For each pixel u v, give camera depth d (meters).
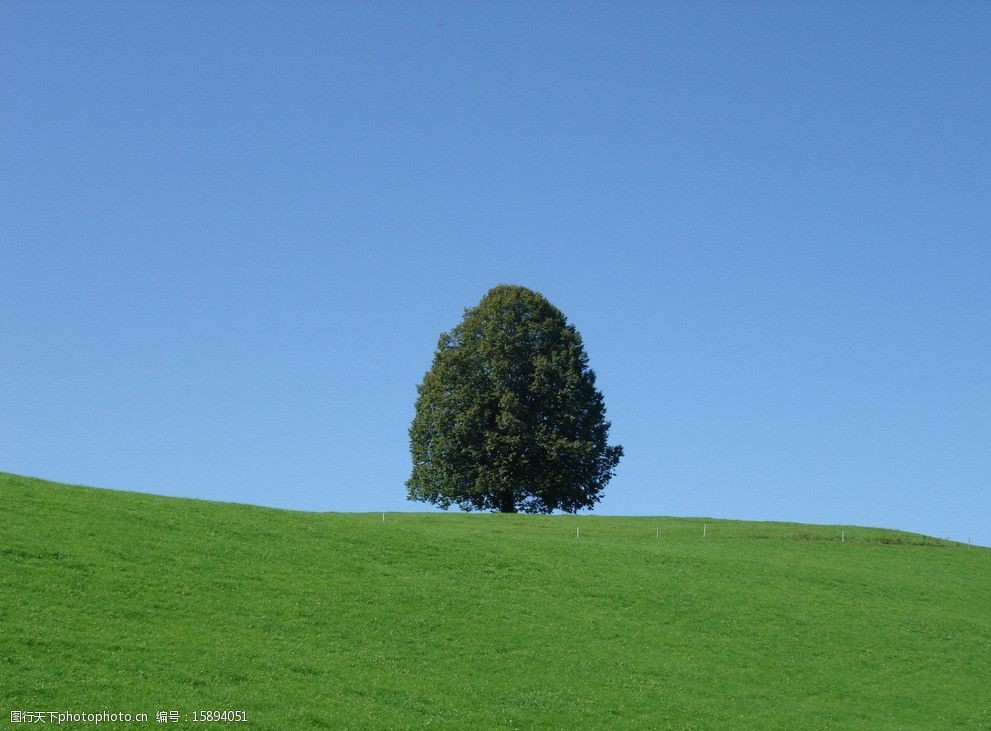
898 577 71.50
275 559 55.94
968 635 60.47
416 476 111.88
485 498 110.69
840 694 49.91
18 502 56.28
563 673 47.34
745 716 45.62
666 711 44.84
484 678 45.53
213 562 53.44
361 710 39.78
